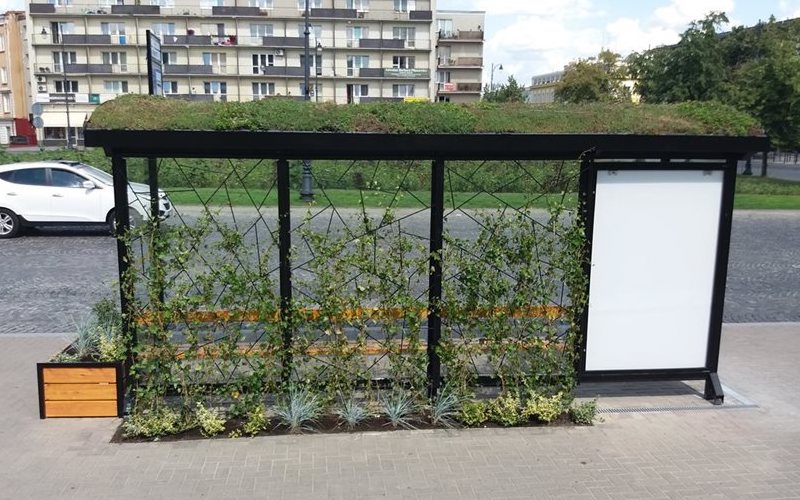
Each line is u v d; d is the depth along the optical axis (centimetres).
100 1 5972
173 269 519
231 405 531
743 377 650
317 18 6100
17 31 6397
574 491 428
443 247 538
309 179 1758
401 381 548
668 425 534
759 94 2923
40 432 507
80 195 1457
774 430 527
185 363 544
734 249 1426
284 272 525
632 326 562
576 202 603
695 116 545
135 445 486
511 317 540
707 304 569
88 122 484
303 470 451
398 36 6250
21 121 6425
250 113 502
